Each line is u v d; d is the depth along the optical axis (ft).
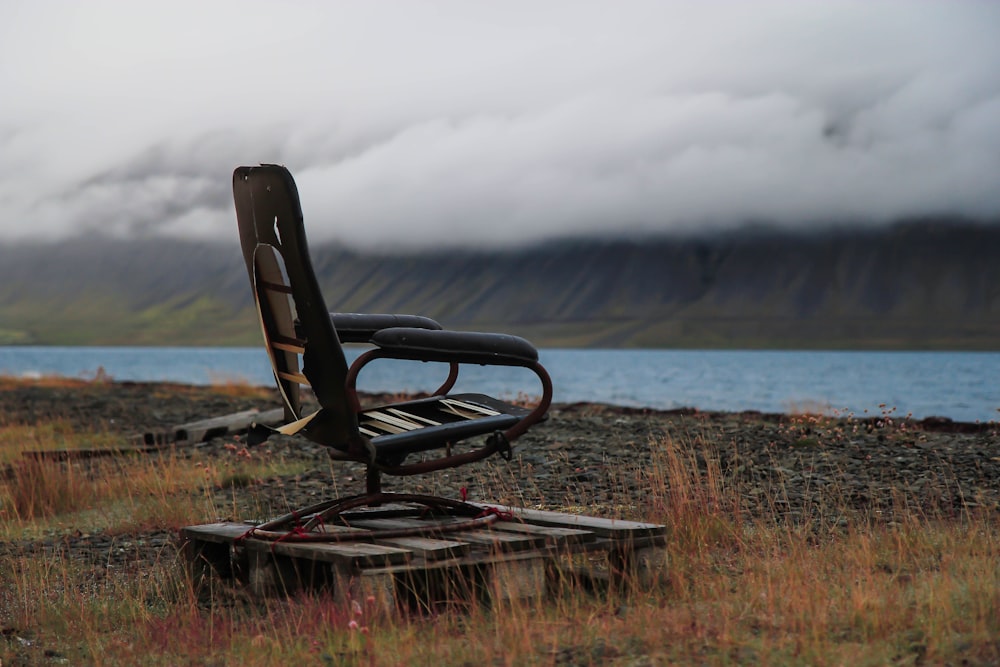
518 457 32.55
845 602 12.95
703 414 45.96
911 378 215.10
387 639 12.42
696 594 14.40
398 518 16.17
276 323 14.67
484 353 13.73
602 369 309.22
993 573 14.07
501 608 13.24
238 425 44.96
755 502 22.71
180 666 12.50
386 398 69.87
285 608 14.48
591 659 11.43
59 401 71.15
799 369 309.63
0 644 14.06
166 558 20.54
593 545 14.56
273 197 13.42
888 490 23.86
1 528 25.39
